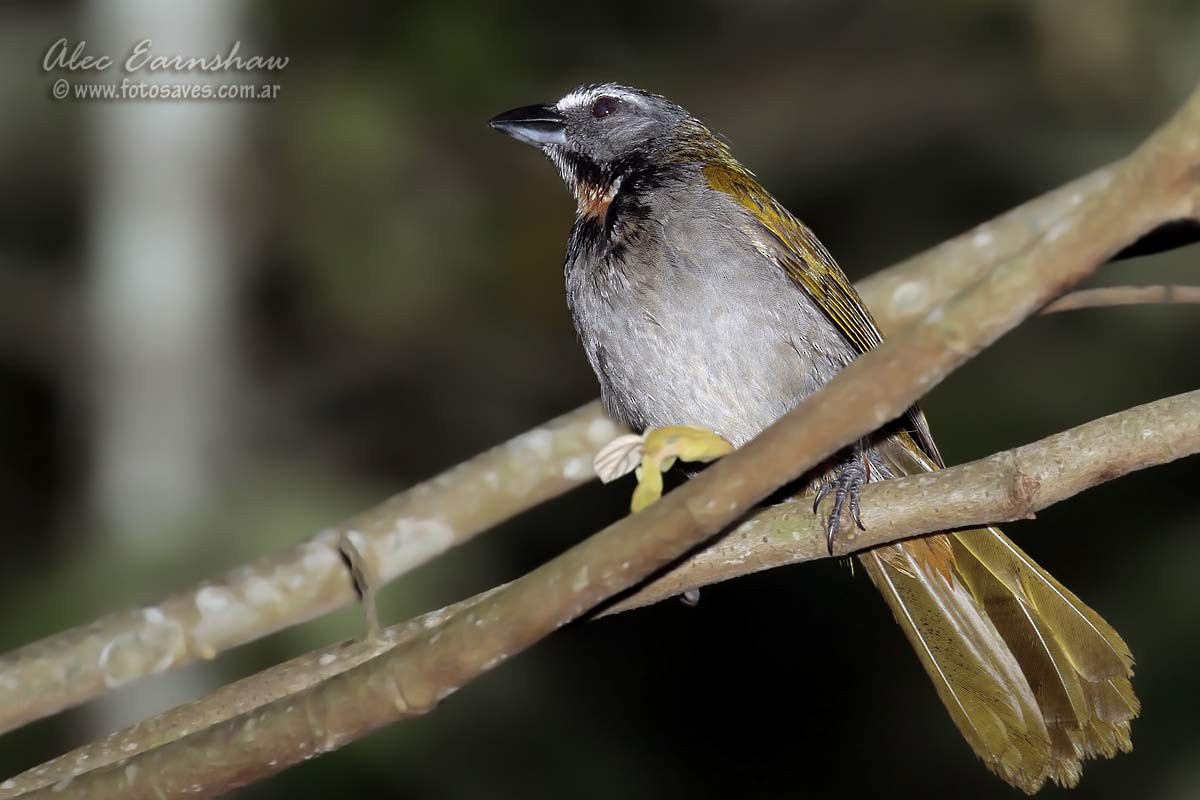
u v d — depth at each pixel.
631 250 8.44
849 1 14.59
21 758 11.62
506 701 12.84
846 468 7.62
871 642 14.75
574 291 8.66
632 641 14.64
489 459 8.59
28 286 13.23
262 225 13.41
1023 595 7.24
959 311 5.02
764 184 14.50
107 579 11.30
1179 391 12.91
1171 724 11.91
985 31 14.11
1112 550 12.87
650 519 5.47
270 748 5.90
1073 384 13.02
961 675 7.27
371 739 11.73
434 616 6.62
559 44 14.45
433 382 14.27
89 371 12.76
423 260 13.78
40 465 14.22
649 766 14.11
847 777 14.38
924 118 14.20
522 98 14.18
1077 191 8.97
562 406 14.38
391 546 8.36
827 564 14.91
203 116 12.91
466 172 14.05
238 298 13.11
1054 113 13.72
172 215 12.83
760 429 8.45
